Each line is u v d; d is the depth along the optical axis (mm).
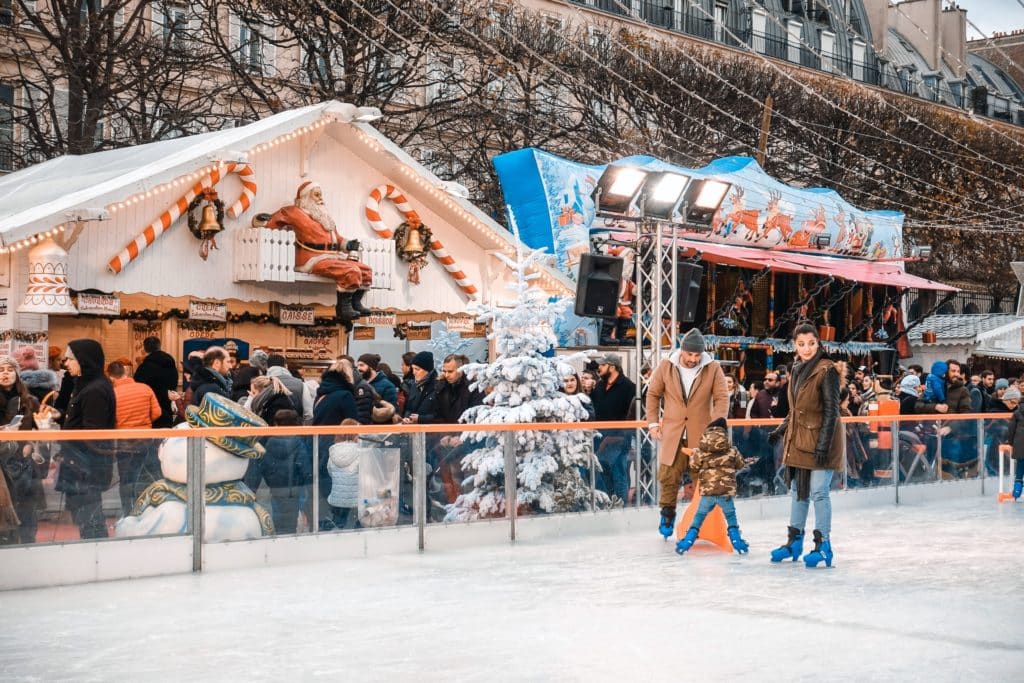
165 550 9477
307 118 17859
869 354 32188
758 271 28844
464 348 22469
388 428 10781
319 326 19281
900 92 60844
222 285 17438
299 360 19016
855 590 8680
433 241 19688
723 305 27016
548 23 36719
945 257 44625
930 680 5930
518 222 23984
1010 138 46906
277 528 10062
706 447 10750
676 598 8336
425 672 6133
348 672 6152
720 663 6293
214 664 6363
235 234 17516
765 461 13805
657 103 36562
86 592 8688
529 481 11750
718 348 27500
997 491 17672
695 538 10758
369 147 18656
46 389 13406
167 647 6793
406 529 10891
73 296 15859
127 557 9297
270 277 17375
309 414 12719
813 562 9852
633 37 37156
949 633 7090
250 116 31109
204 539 9664
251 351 18375
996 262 45281
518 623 7430
